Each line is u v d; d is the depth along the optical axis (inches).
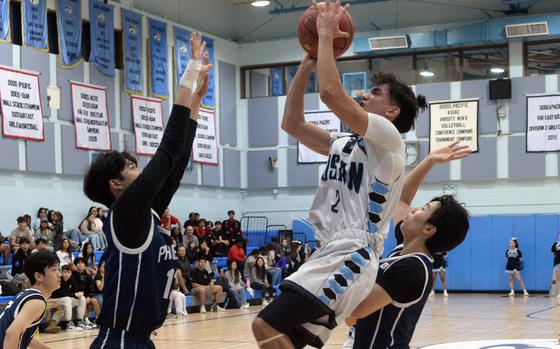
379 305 129.6
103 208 727.7
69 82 704.4
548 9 832.9
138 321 114.3
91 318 568.7
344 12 126.0
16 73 652.7
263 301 761.0
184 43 851.4
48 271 179.6
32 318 168.4
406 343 139.5
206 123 880.9
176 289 647.1
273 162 925.8
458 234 139.7
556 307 636.1
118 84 764.0
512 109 836.0
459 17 863.1
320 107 898.1
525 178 831.7
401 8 886.4
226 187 911.7
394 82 133.1
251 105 939.3
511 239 812.6
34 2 672.4
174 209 827.4
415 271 131.9
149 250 113.8
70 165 698.2
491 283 829.2
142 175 111.3
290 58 927.7
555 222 805.9
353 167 122.4
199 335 489.7
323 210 125.4
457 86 855.1
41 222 614.2
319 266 117.7
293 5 903.7
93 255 603.2
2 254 577.0
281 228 923.4
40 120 671.8
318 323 118.0
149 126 792.3
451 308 644.1
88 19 729.6
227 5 946.7
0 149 635.5
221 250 792.3
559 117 821.2
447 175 858.8
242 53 948.6
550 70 832.9
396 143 119.9
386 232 124.6
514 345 344.5
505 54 847.1
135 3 799.7
